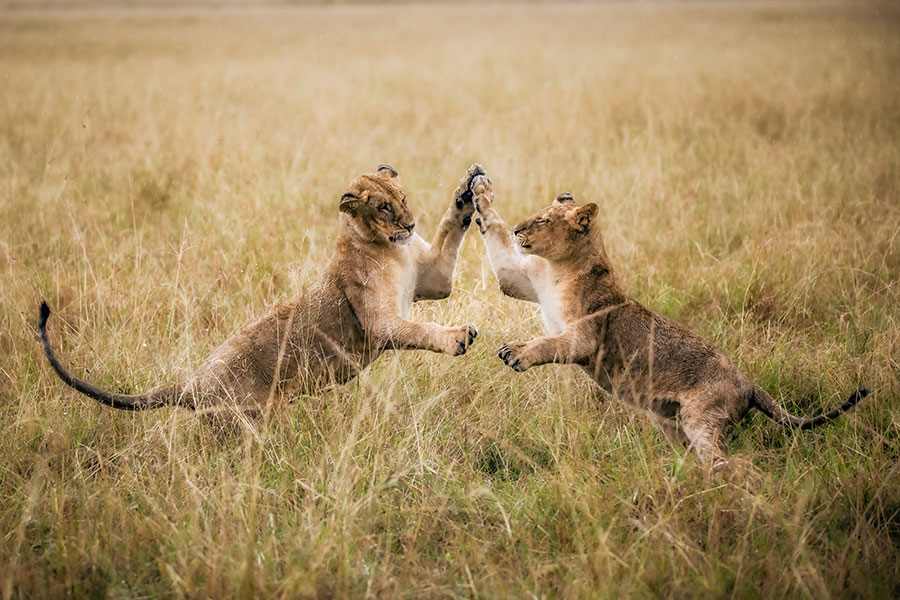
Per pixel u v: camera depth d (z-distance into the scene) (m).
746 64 31.48
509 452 8.92
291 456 8.55
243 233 13.85
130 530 7.43
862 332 10.78
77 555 7.04
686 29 48.66
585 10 74.31
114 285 11.73
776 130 21.30
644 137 19.92
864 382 9.59
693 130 21.03
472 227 14.15
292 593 6.57
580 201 15.52
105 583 6.94
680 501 7.52
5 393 9.83
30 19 63.88
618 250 13.54
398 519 7.88
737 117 22.69
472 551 7.27
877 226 14.02
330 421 9.05
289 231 14.30
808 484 7.92
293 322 9.52
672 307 11.80
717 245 14.05
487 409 9.41
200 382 9.15
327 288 9.66
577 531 7.23
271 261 13.12
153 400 8.99
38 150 19.72
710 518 7.62
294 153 18.50
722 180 16.64
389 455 8.53
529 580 6.91
